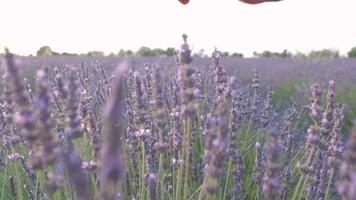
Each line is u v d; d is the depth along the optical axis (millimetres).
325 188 2238
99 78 4609
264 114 4035
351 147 858
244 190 2820
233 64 14164
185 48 1557
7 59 981
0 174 2830
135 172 2451
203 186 1625
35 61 13234
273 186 1181
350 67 11445
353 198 694
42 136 996
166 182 2369
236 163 2604
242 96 4066
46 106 993
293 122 4129
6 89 1647
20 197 1831
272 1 1709
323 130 1880
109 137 561
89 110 1825
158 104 1893
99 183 2021
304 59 17234
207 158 1232
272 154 1176
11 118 1859
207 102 3977
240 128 3623
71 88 1465
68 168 660
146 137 2043
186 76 1578
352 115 5188
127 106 2836
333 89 1882
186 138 1745
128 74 3473
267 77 10195
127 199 2334
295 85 8141
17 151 2467
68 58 15148
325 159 2213
